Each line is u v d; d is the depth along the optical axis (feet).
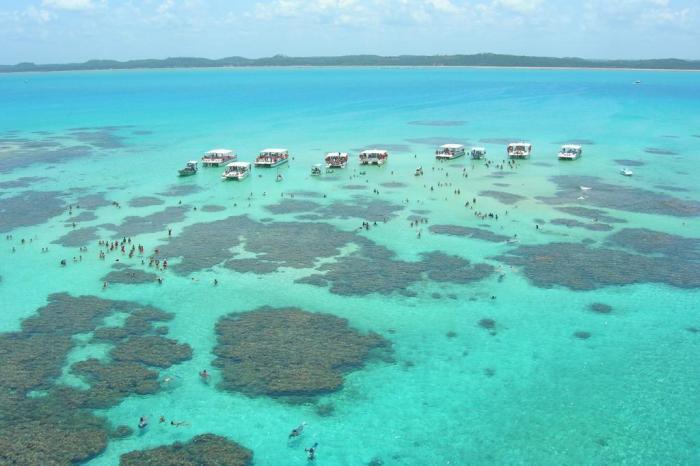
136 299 184.34
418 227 253.44
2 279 198.18
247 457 116.47
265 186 328.70
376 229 251.19
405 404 134.00
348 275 202.90
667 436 122.83
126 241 235.61
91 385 137.59
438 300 184.34
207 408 131.23
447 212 274.98
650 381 142.10
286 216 270.67
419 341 160.66
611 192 309.42
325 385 139.85
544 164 383.86
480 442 121.90
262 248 228.22
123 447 118.01
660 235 240.53
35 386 136.26
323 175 355.97
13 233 245.04
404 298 185.78
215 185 330.95
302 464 115.44
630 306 179.73
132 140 485.97
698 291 188.85
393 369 147.43
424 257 218.79
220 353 152.76
